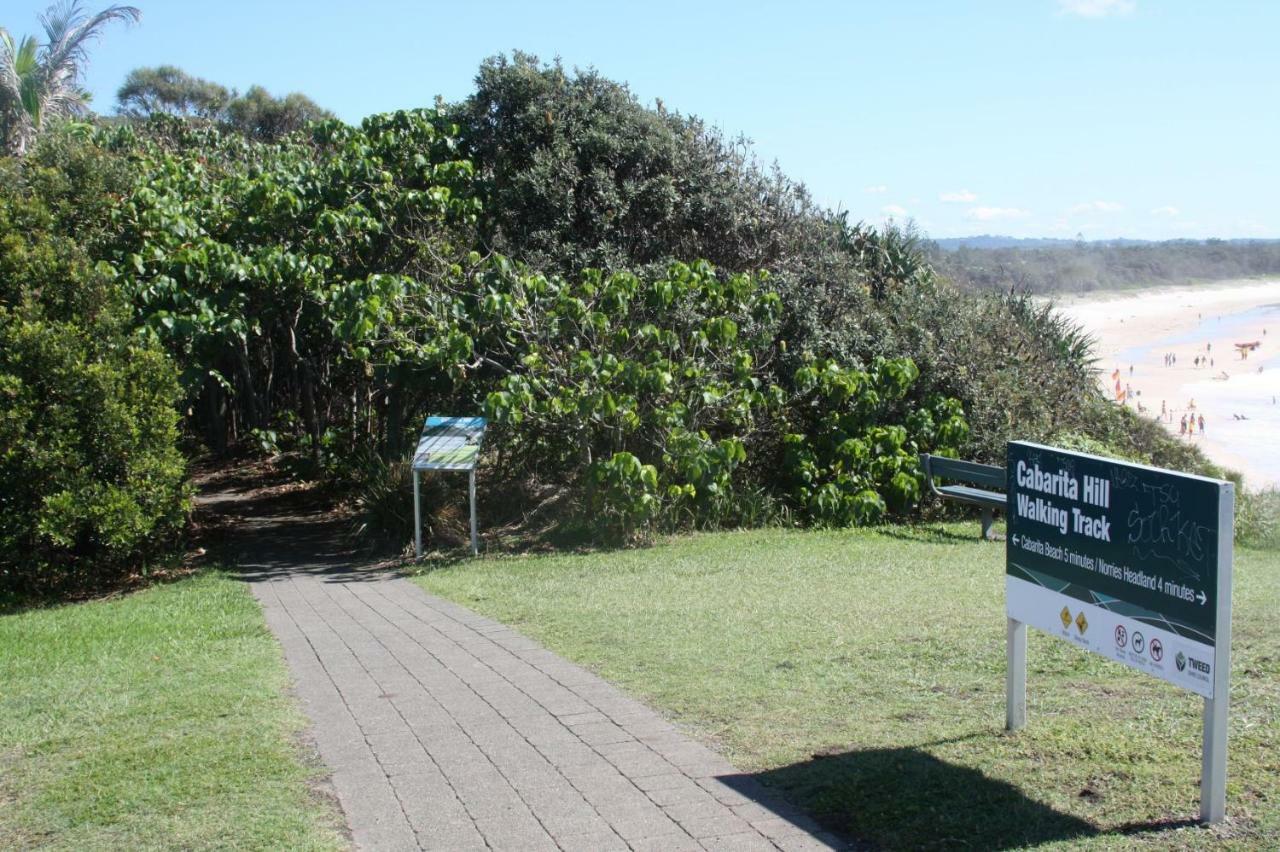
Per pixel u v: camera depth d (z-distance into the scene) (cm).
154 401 1173
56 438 1098
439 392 1428
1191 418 2819
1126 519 414
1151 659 402
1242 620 682
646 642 716
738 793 440
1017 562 482
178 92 4700
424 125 1627
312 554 1308
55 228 1322
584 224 1596
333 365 1738
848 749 482
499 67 1645
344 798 455
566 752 502
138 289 1286
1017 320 1738
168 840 418
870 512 1277
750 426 1338
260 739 536
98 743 544
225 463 2156
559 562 1105
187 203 1513
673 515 1251
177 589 1109
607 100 1630
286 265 1359
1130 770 433
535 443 1327
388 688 632
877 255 1891
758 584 920
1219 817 381
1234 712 492
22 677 714
